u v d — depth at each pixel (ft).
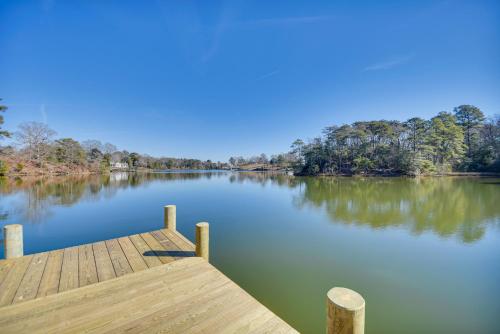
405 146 108.68
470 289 13.07
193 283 8.01
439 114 113.70
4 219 27.99
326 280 13.89
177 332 5.73
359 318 4.56
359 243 20.25
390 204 38.22
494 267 15.80
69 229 24.04
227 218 29.37
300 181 88.02
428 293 12.63
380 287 13.23
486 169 93.56
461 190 52.03
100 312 6.36
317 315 10.47
